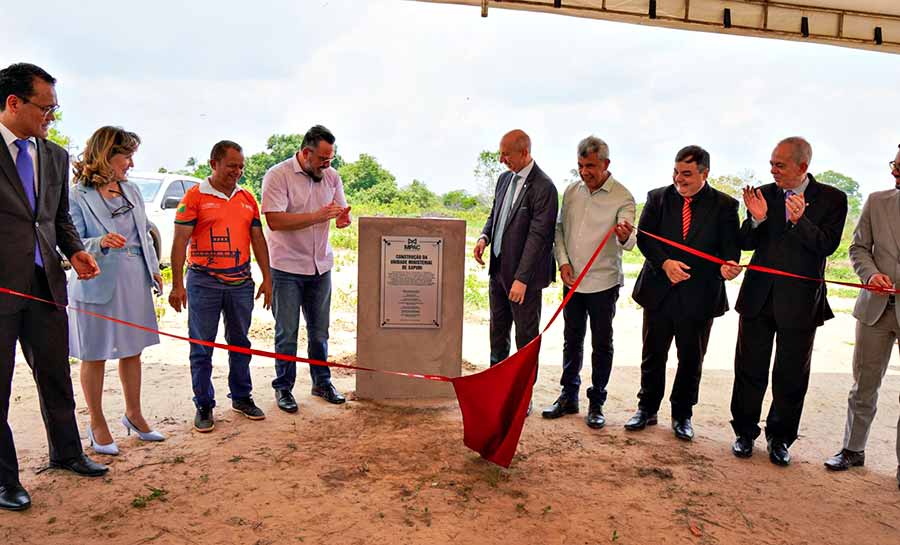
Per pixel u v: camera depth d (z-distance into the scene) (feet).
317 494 11.76
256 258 15.56
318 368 17.25
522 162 15.87
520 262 15.66
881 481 13.39
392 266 17.07
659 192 15.43
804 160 13.20
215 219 14.43
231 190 14.74
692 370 15.24
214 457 13.25
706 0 17.89
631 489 12.49
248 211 14.96
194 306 14.57
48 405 11.92
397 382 17.53
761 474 13.51
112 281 12.91
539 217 15.60
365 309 17.19
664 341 15.44
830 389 20.83
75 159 13.09
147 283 13.67
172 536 10.14
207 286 14.55
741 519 11.47
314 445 14.10
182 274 14.55
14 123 10.64
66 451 12.12
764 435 16.01
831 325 35.01
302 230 16.02
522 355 12.49
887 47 18.78
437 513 11.20
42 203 11.18
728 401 19.12
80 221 12.64
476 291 37.32
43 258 11.23
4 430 10.71
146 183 37.40
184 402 16.75
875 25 18.54
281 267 15.98
